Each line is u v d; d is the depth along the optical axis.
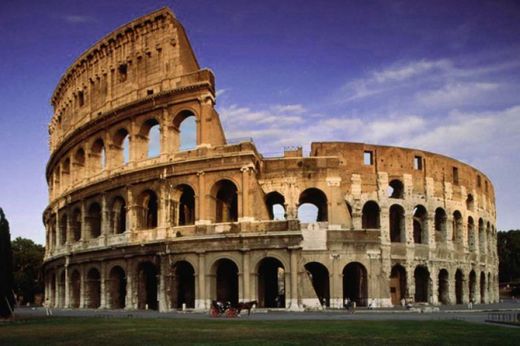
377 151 91.31
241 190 73.75
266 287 83.50
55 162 107.56
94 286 88.31
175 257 75.00
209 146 76.81
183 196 84.12
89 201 89.69
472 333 36.34
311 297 70.50
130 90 86.25
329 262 77.44
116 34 88.88
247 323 47.03
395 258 88.25
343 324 45.12
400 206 91.06
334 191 80.38
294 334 35.94
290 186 80.81
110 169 86.69
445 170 99.06
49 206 105.31
